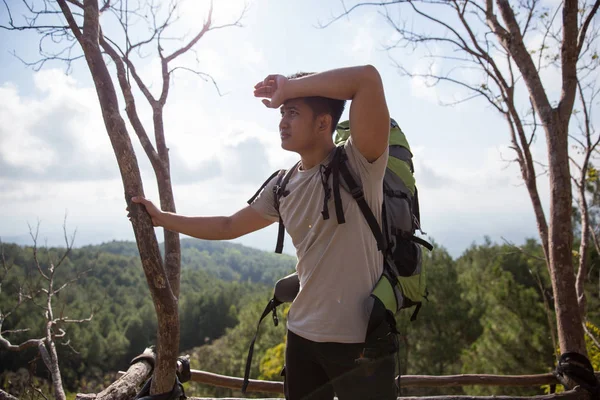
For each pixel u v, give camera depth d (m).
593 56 4.32
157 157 2.72
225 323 55.22
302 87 1.41
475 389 10.47
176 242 2.50
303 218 1.55
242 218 1.79
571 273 3.51
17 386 4.01
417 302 1.68
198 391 13.93
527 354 10.34
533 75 3.85
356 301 1.48
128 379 2.48
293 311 1.63
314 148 1.56
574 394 3.16
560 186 3.59
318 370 1.67
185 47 3.11
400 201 1.69
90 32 1.62
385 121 1.40
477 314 14.11
